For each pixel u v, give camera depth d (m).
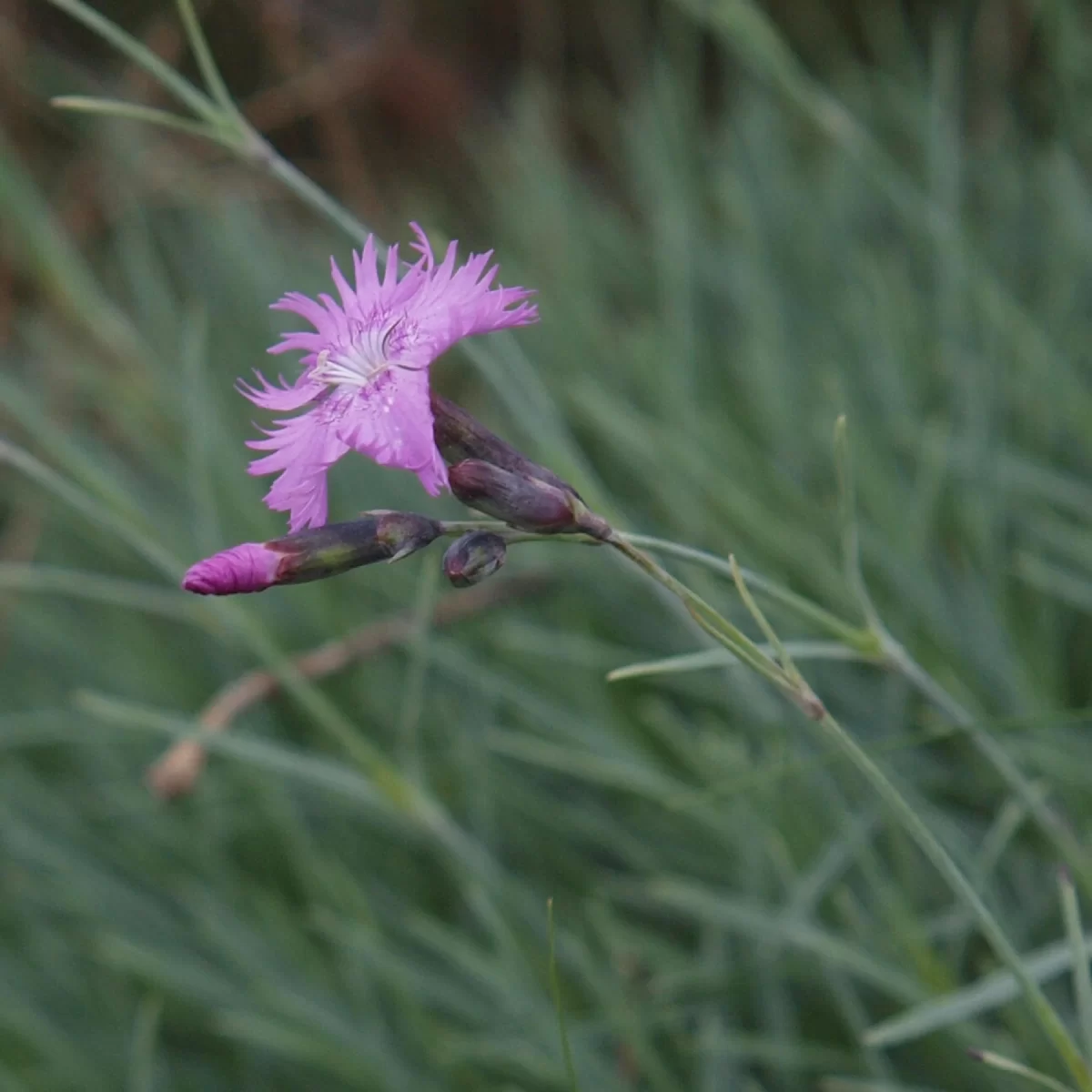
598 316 1.00
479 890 0.68
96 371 1.03
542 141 1.15
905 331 0.89
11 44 1.22
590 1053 0.67
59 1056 0.70
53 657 0.91
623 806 0.74
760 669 0.60
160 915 0.73
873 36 1.23
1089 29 1.05
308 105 1.23
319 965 0.70
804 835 0.69
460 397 1.08
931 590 0.71
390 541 0.59
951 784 0.70
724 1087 0.67
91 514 0.68
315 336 0.60
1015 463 0.76
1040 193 1.00
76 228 1.21
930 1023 0.62
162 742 0.82
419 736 0.77
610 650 0.74
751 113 1.10
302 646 0.86
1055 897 0.68
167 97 1.30
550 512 0.59
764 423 0.88
